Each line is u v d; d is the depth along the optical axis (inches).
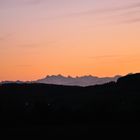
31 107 3326.8
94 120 2886.3
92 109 3225.9
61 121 2878.9
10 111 3095.5
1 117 2903.5
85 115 3053.6
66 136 2153.1
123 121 2760.8
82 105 3597.4
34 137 2139.5
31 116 2989.7
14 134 2247.8
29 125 2650.1
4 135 2210.9
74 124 2664.9
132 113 3041.3
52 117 2974.9
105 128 2390.5
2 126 2600.9
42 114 3038.9
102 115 3043.8
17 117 2947.8
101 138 2058.3
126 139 2011.6
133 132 2213.3
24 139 2081.7
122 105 3408.0
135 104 3449.8
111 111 3134.8
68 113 3088.1
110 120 2851.9
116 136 2098.9
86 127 2461.9
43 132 2305.6
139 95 4242.1
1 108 3174.2
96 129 2362.2
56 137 2128.4
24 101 3969.0
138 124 2556.6
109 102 3567.9
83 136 2132.1
